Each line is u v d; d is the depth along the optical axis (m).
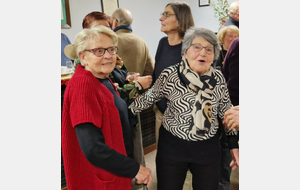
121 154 0.95
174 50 1.45
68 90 0.91
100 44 0.93
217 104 1.17
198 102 1.09
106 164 0.89
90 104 0.88
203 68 1.09
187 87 1.11
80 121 0.84
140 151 1.30
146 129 2.06
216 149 1.19
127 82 1.33
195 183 1.22
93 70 0.97
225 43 1.50
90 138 0.85
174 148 1.17
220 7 1.59
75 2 1.91
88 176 0.96
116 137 0.98
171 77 1.13
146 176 1.02
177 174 1.21
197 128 1.11
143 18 1.84
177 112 1.15
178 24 1.40
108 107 0.96
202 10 1.65
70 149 0.93
